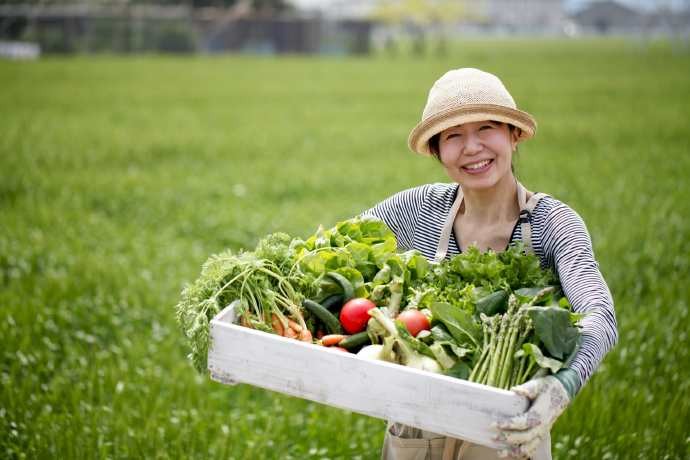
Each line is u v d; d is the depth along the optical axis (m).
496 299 2.58
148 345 5.75
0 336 5.48
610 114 19.02
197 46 52.97
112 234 8.83
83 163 13.43
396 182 11.87
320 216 9.55
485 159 2.77
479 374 2.34
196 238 8.95
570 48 60.50
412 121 19.64
